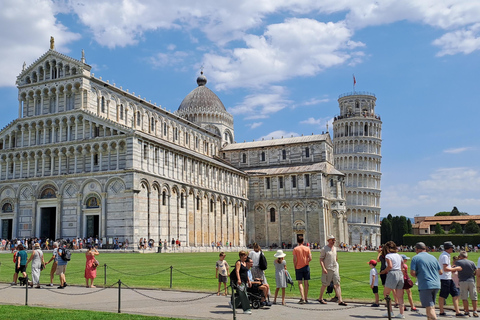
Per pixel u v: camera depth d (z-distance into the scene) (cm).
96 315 2047
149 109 10350
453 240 13612
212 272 3962
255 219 12600
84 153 8294
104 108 8950
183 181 9344
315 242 11769
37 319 1958
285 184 12356
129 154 7850
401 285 2105
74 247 7731
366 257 7331
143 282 3303
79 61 8512
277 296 2694
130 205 7719
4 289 3058
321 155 12644
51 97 8831
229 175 11662
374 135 17688
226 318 2041
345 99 18188
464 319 2089
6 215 8894
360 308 2330
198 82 14925
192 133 12175
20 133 9050
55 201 8450
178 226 8962
